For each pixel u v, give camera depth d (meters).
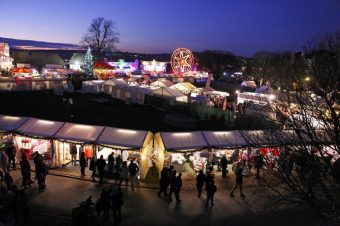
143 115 32.72
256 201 14.32
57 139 17.30
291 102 11.76
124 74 74.31
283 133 10.47
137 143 16.62
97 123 27.98
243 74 88.31
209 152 17.55
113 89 43.66
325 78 9.59
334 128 9.05
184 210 13.63
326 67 10.08
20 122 18.64
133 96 40.06
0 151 17.47
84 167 16.69
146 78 59.22
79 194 14.73
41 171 14.74
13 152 17.03
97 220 12.61
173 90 38.22
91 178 16.50
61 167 17.78
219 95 44.53
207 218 12.98
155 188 15.76
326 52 10.53
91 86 45.91
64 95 42.50
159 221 12.66
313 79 10.61
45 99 38.25
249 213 13.38
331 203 8.54
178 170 17.67
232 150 18.47
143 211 13.43
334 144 9.20
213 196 14.94
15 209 11.93
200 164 18.05
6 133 17.83
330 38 10.49
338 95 9.30
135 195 14.91
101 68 62.75
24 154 16.70
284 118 10.26
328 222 8.51
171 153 17.61
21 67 63.06
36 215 12.68
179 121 28.75
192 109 32.00
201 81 73.12
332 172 8.86
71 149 18.16
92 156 17.42
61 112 31.45
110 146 16.72
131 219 12.74
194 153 18.34
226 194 15.21
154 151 17.23
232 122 27.48
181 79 69.75
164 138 17.09
